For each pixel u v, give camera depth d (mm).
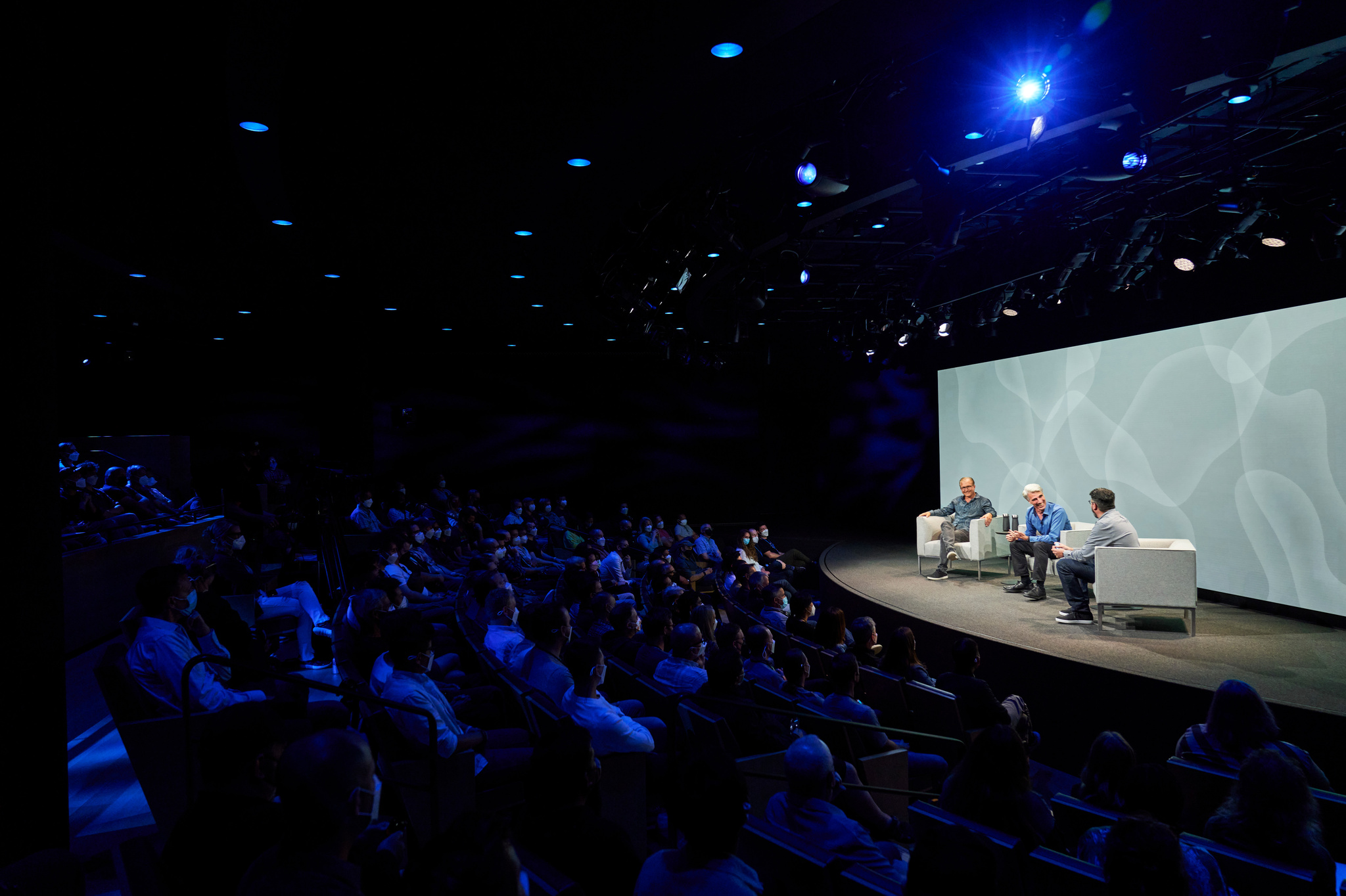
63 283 8727
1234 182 7340
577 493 19844
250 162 5047
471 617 6336
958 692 4797
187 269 8172
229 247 7293
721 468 20609
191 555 6898
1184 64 4164
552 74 4195
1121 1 4223
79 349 12898
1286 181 8117
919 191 7852
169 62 3756
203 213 6203
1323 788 3541
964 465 14414
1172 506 10203
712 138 5152
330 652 6594
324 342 15156
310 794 1610
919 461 18328
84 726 5199
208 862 1927
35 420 2719
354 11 3574
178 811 3402
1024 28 4602
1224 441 9484
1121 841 1921
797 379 20406
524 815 2285
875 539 17156
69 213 6105
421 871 1629
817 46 4059
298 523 11984
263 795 2104
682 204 7090
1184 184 8195
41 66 2754
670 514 20328
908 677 5352
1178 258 8383
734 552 14531
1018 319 12680
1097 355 11336
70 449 10562
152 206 5953
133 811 3912
